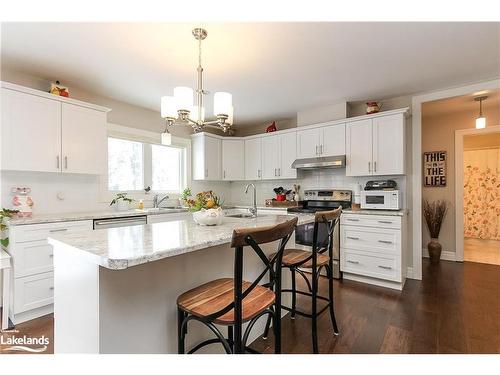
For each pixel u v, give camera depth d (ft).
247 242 3.42
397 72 8.91
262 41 6.95
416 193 10.90
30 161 8.06
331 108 12.50
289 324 7.14
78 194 10.14
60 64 8.15
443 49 7.42
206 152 14.46
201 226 5.72
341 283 10.32
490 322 7.06
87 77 9.10
